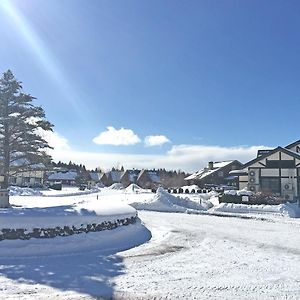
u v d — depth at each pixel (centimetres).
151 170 10600
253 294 792
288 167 3569
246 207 2941
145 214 2631
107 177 11488
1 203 1864
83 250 1252
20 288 796
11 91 2050
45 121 2130
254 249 1325
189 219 2331
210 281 891
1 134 2016
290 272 991
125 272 961
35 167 2203
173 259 1138
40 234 1236
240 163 6881
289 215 2694
